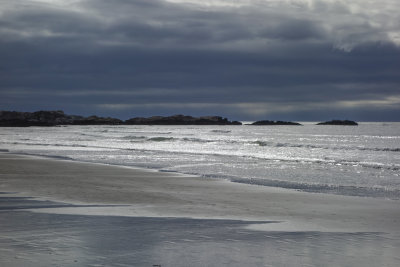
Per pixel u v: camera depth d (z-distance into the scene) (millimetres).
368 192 19375
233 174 26875
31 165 31844
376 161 41688
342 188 20734
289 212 13641
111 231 10406
